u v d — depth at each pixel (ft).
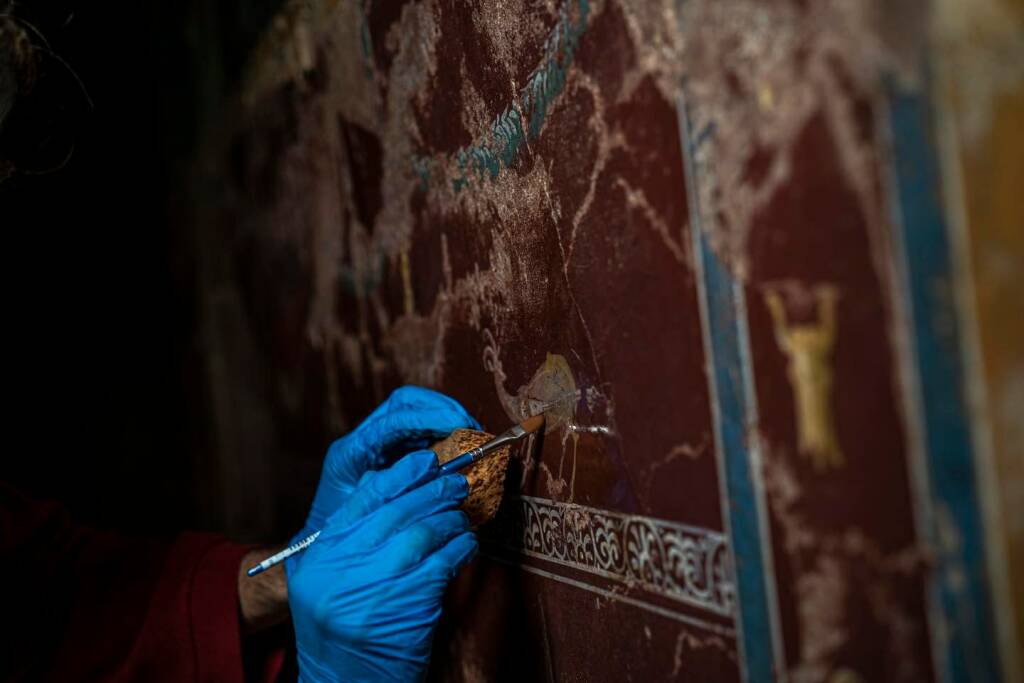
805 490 1.63
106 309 6.57
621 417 2.21
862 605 1.54
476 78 2.75
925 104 1.34
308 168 4.26
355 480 3.24
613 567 2.32
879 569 1.50
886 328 1.43
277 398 5.02
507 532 2.93
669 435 2.02
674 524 2.04
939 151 1.34
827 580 1.61
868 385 1.48
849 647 1.58
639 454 2.15
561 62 2.28
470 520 2.78
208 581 3.47
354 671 2.69
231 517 5.79
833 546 1.59
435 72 3.01
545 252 2.50
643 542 2.17
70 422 6.68
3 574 3.39
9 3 3.55
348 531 2.75
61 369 6.65
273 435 5.14
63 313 6.60
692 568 1.99
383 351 3.77
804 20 1.52
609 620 2.36
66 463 6.68
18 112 4.58
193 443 6.16
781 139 1.59
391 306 3.63
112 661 3.38
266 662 3.61
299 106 4.23
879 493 1.48
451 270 3.10
